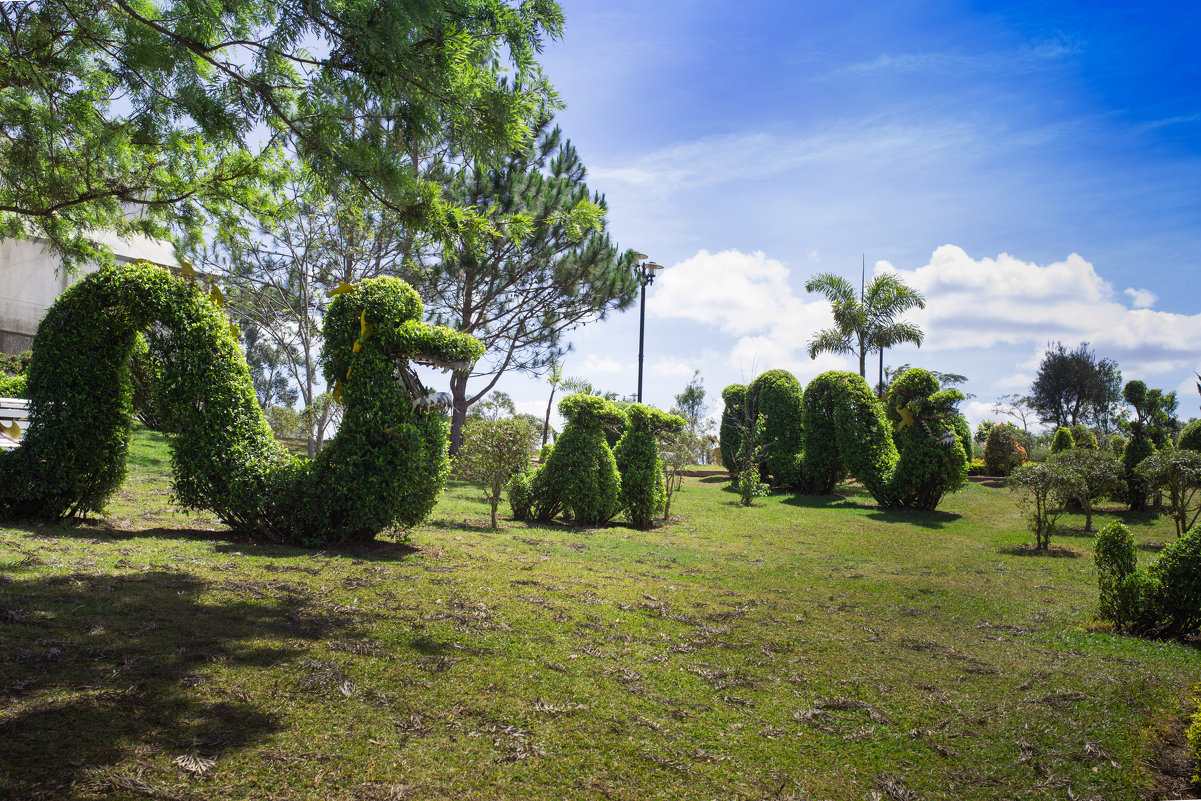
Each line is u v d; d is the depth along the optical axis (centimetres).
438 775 295
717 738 361
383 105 497
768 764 337
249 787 270
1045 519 1173
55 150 614
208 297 775
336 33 454
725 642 543
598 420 1288
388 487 777
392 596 567
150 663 369
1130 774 344
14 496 718
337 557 705
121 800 250
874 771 339
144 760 277
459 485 1711
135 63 488
